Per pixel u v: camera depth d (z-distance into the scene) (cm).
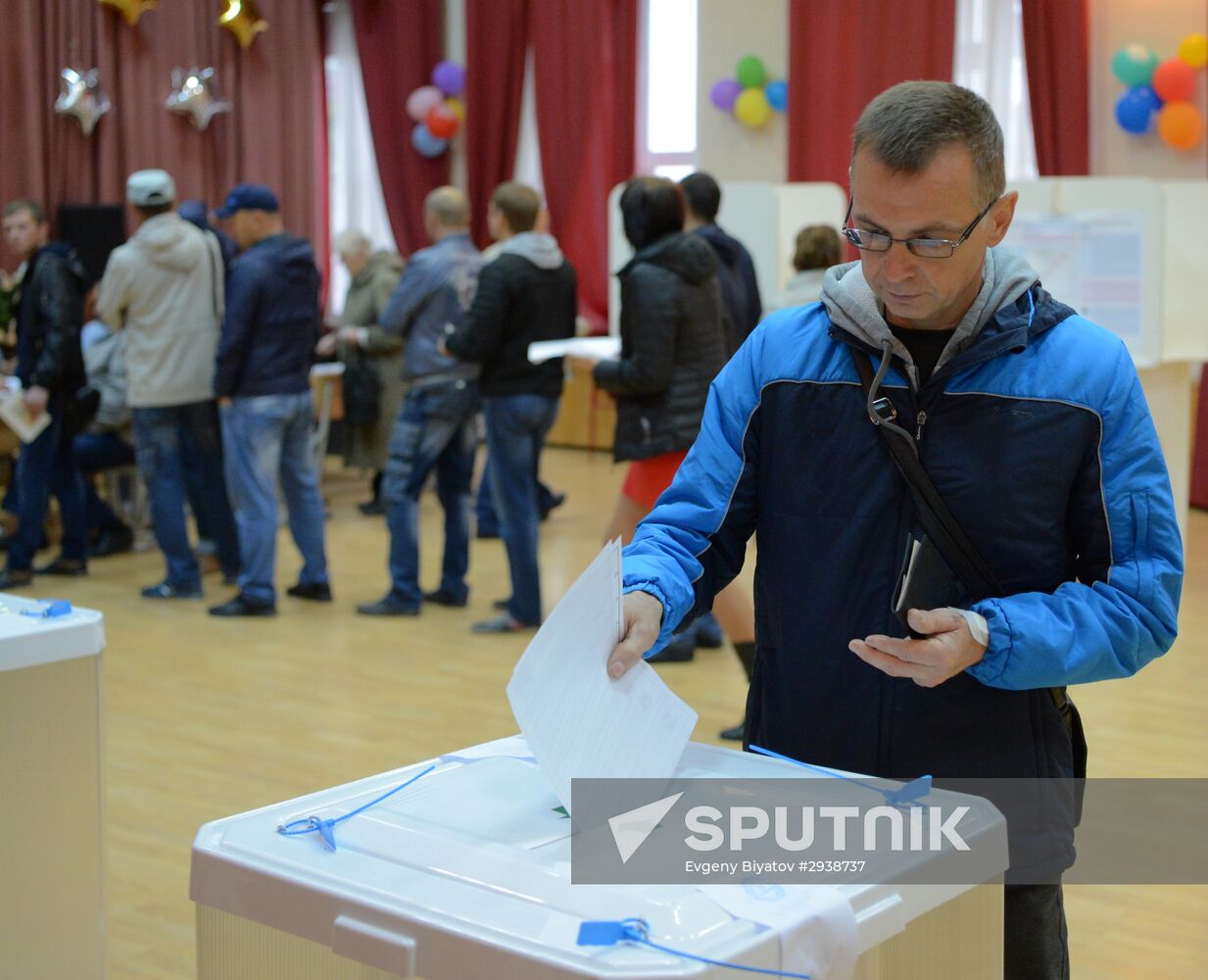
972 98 126
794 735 145
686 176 422
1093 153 741
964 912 119
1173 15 705
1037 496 135
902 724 140
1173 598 133
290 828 119
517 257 441
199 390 512
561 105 888
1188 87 691
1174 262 494
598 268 894
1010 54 762
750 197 570
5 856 185
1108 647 129
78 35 767
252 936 114
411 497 493
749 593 334
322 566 518
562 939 98
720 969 95
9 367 605
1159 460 135
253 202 485
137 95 795
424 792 127
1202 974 244
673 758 127
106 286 499
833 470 142
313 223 899
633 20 863
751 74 807
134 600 521
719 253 414
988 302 135
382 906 104
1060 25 730
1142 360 469
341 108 938
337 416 778
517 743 143
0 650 180
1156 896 275
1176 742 362
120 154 793
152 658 446
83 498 585
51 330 516
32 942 188
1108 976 244
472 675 427
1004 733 139
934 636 128
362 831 118
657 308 365
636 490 382
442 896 106
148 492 520
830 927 103
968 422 136
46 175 766
